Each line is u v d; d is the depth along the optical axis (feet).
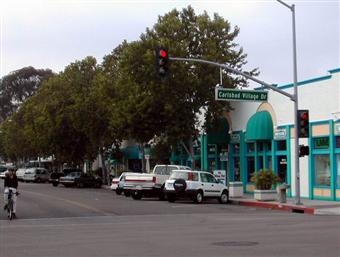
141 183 113.39
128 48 130.62
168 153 155.53
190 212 83.46
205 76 124.36
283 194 96.68
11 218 71.72
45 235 52.80
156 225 62.23
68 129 202.69
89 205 95.71
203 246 43.19
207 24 129.29
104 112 175.94
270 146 121.39
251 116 125.59
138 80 129.59
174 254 39.14
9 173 73.15
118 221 68.64
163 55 84.28
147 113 126.31
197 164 151.23
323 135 104.68
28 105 242.37
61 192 143.54
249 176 128.77
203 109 136.87
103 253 40.16
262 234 51.19
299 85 111.45
